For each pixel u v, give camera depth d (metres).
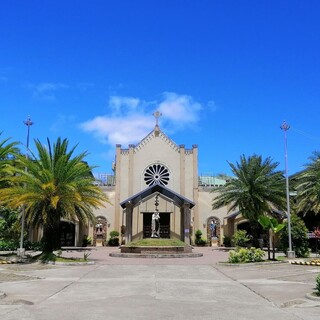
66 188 24.78
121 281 16.03
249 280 16.81
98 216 48.66
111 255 31.27
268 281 16.44
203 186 50.00
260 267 22.86
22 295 12.23
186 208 45.44
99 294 12.62
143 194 46.25
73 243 47.62
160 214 46.31
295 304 11.19
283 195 38.81
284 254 33.38
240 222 47.59
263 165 39.88
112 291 13.29
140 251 31.58
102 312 9.70
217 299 11.89
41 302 11.08
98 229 48.22
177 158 50.47
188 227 45.25
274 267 22.89
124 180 49.91
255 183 39.12
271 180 39.03
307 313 9.80
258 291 13.52
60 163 25.09
